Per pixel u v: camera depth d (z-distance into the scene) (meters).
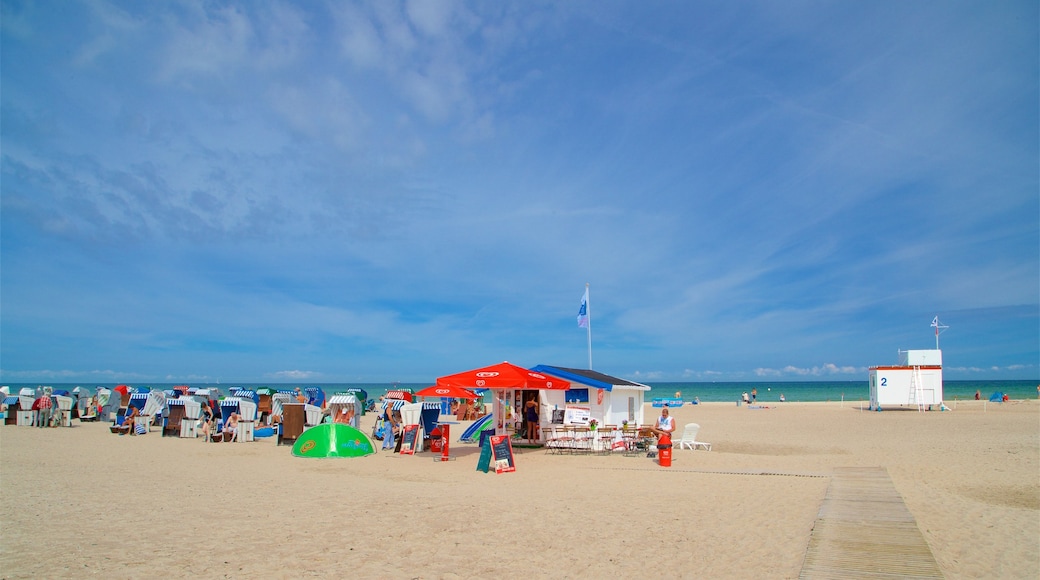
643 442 17.56
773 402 64.44
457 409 32.59
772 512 9.42
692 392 115.06
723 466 14.77
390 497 10.52
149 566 6.49
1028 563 7.04
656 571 6.57
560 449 17.61
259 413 26.05
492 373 15.59
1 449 16.91
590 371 22.44
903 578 6.30
